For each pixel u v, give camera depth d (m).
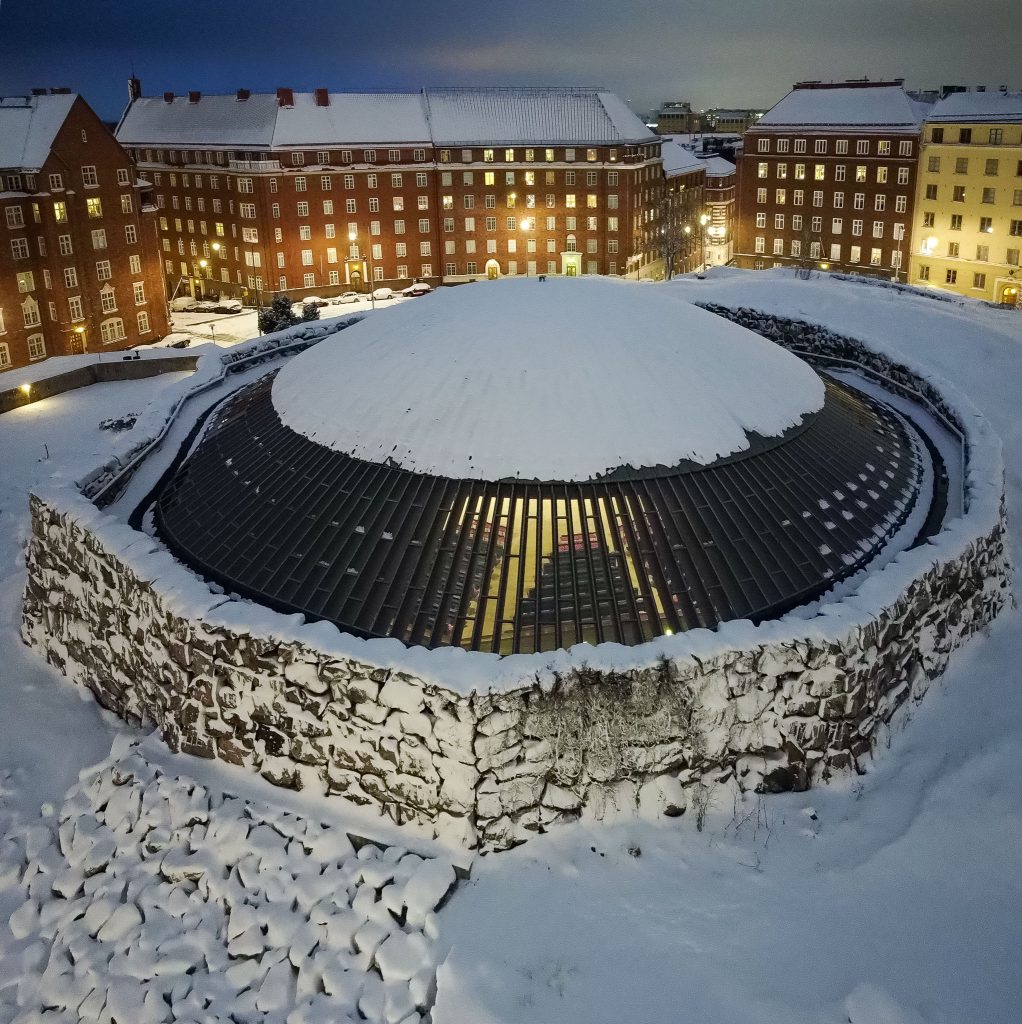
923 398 27.39
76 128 60.91
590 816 14.48
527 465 18.06
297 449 20.58
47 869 15.77
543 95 87.31
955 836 13.64
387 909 13.54
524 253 87.88
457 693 13.59
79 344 63.69
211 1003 13.12
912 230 75.88
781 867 13.66
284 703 15.31
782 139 81.81
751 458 19.39
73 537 19.53
